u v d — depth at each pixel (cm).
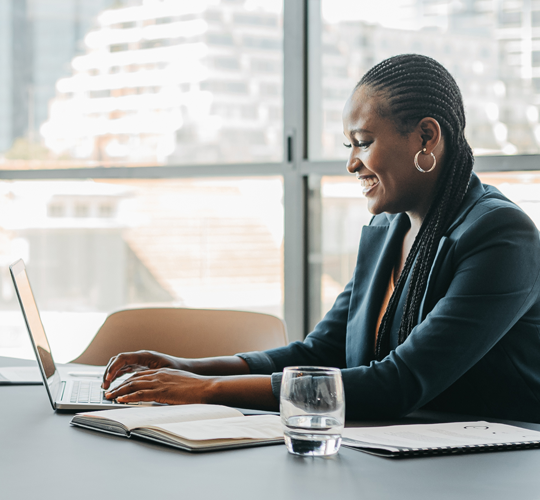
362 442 90
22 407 119
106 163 366
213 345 202
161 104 364
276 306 348
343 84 303
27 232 388
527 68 268
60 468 80
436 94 130
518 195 261
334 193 303
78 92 375
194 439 88
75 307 400
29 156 380
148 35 365
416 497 70
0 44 382
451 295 119
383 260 147
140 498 69
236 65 347
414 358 113
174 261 389
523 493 71
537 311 128
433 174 133
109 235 398
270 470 79
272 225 337
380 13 296
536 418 126
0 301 395
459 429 100
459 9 279
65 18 377
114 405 115
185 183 368
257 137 344
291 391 86
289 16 295
